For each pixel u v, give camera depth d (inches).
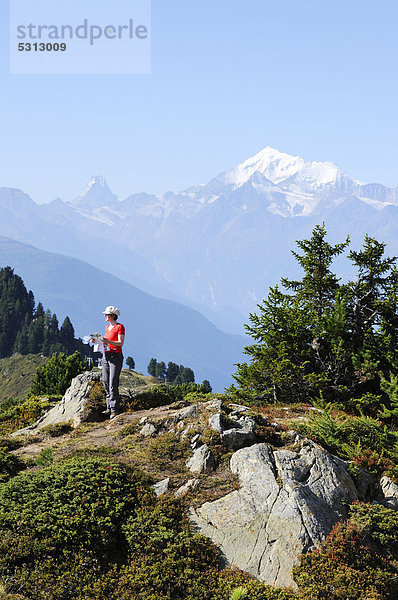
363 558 466.9
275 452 553.0
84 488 489.1
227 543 469.7
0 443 650.2
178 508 494.3
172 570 433.4
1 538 421.4
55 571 410.3
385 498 578.6
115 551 450.3
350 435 663.8
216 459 558.3
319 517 488.7
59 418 767.1
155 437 613.0
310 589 427.2
